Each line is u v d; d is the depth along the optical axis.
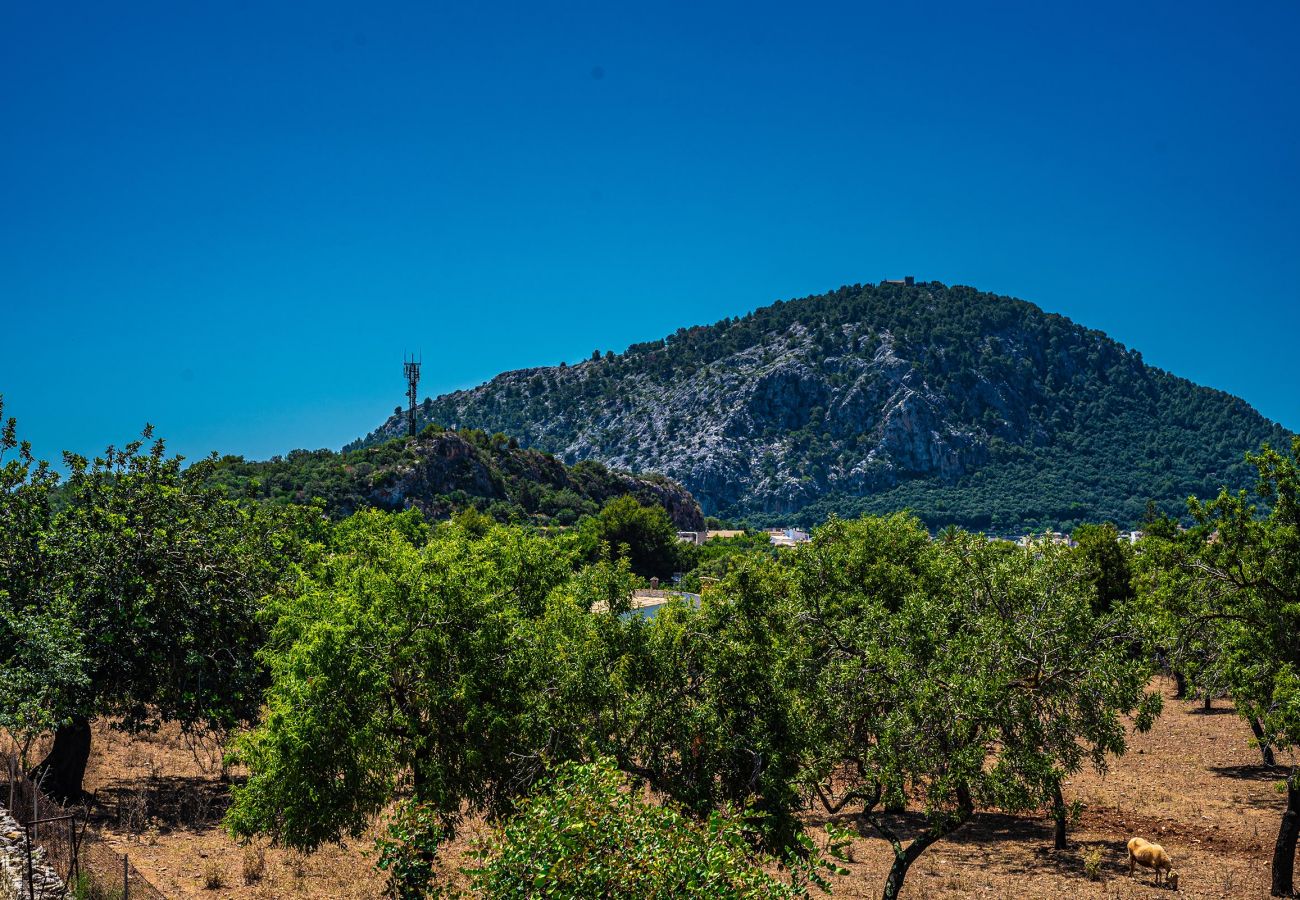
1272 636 23.05
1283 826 22.98
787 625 20.31
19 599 22.95
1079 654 18.05
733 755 18.16
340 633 18.61
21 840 15.29
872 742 19.84
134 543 24.86
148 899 15.97
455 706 19.27
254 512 32.91
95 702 24.66
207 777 30.05
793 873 11.30
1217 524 24.28
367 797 19.09
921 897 22.70
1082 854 26.78
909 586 26.64
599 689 18.16
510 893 9.64
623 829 9.76
